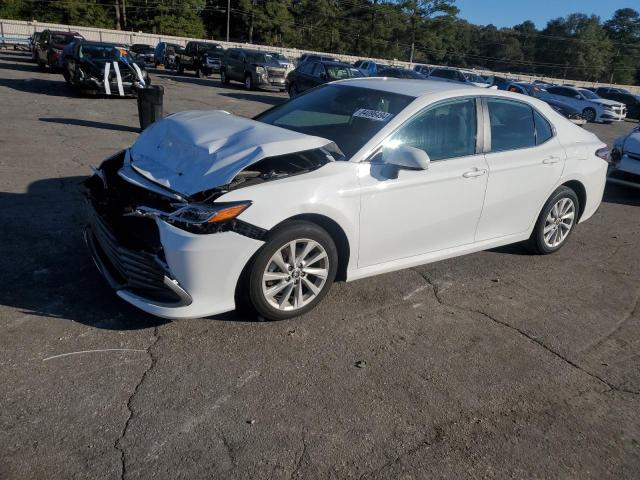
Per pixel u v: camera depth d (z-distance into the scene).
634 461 2.80
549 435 2.93
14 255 4.36
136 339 3.39
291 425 2.79
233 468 2.48
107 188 3.76
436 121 4.29
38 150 8.12
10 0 53.69
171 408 2.82
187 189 3.33
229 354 3.33
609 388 3.41
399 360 3.47
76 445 2.52
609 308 4.57
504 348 3.76
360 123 4.16
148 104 9.99
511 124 4.88
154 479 2.37
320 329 3.74
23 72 21.02
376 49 79.69
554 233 5.50
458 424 2.94
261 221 3.33
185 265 3.18
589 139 5.63
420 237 4.27
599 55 100.50
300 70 20.27
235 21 75.19
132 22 63.34
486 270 5.11
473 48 105.50
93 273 4.18
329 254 3.74
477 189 4.49
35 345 3.22
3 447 2.46
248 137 3.71
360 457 2.63
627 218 7.65
